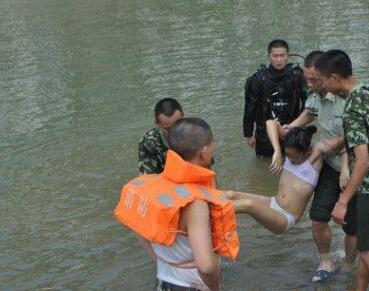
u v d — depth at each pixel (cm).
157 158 585
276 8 1775
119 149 902
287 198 543
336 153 529
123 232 665
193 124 358
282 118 787
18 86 1272
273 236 630
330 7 1700
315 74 527
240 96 1072
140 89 1167
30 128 1023
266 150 823
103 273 586
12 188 805
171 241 344
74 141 948
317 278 544
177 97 1099
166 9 1934
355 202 519
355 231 535
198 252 331
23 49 1593
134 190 360
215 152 865
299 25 1528
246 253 602
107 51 1484
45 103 1147
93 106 1102
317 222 540
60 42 1628
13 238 672
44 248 645
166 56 1380
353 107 443
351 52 1227
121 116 1034
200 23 1689
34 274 596
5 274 599
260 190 750
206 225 338
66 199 760
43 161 886
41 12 2105
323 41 1347
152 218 343
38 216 720
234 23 1641
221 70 1230
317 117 569
